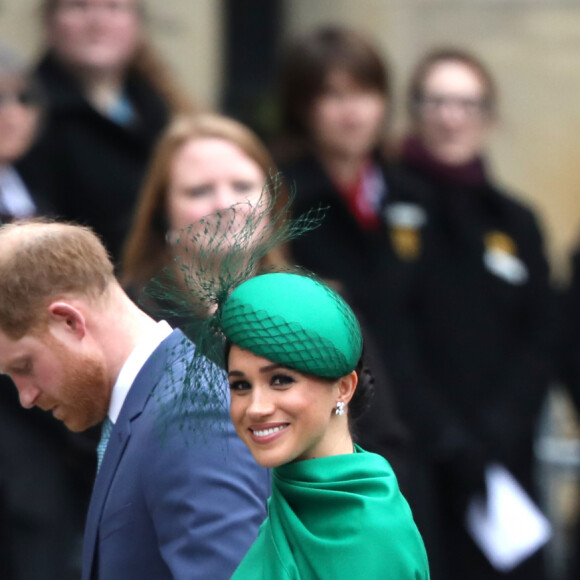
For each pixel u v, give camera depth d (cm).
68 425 927
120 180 1791
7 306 874
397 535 717
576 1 2858
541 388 1841
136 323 906
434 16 2847
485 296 1827
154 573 865
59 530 1566
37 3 2248
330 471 730
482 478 1727
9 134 1694
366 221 1755
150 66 1959
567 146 2866
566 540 2094
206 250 806
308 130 1773
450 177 1866
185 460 847
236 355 723
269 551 731
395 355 1686
